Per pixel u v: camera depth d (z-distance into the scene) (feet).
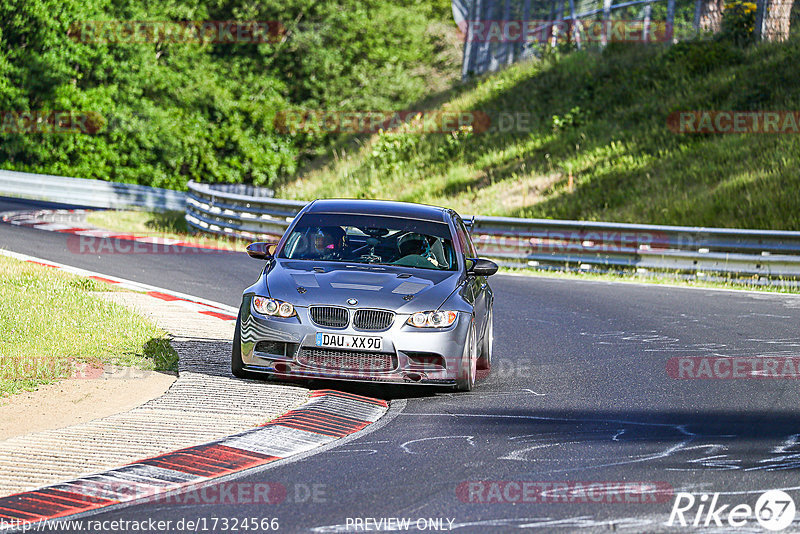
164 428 81.61
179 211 388.57
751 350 129.29
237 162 552.00
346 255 108.06
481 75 520.83
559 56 467.93
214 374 103.55
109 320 127.34
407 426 86.02
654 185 317.01
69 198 376.89
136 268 196.65
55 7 479.00
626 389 103.60
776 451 77.10
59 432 79.71
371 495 64.90
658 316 161.38
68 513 60.75
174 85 539.70
